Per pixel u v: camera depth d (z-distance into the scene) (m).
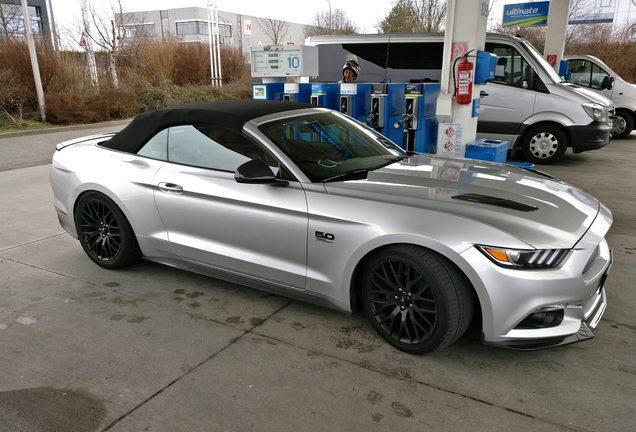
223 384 2.59
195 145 3.53
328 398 2.46
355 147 3.63
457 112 5.82
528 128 8.47
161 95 18.00
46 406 2.44
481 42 5.70
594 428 2.21
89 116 15.23
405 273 2.72
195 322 3.26
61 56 16.19
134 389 2.56
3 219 5.68
